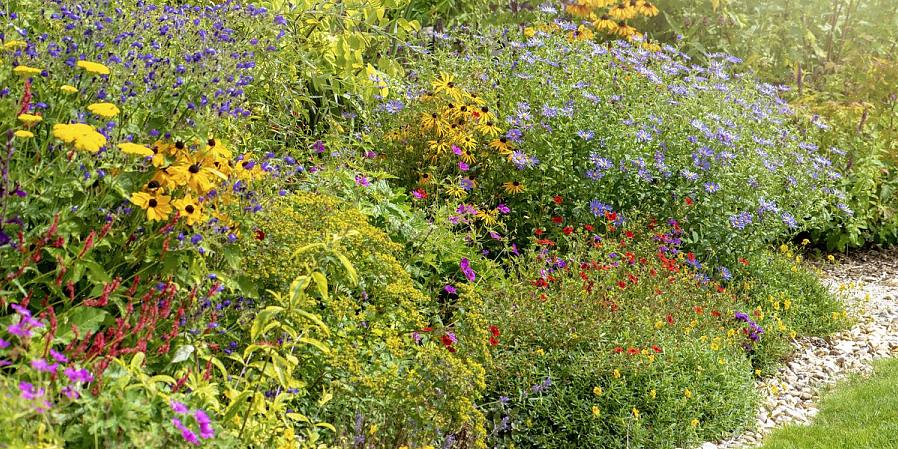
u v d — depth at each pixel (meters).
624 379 4.76
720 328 5.72
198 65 3.67
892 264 8.53
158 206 3.28
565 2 9.52
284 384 3.06
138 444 2.53
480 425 3.91
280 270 3.91
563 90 6.88
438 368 3.86
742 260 6.71
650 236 6.30
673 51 8.43
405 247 5.49
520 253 6.41
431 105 6.50
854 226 8.45
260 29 4.84
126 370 2.78
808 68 10.63
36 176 3.04
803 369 5.98
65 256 3.10
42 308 3.11
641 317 5.25
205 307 3.46
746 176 7.12
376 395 3.85
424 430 3.78
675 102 7.30
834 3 10.57
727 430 4.96
